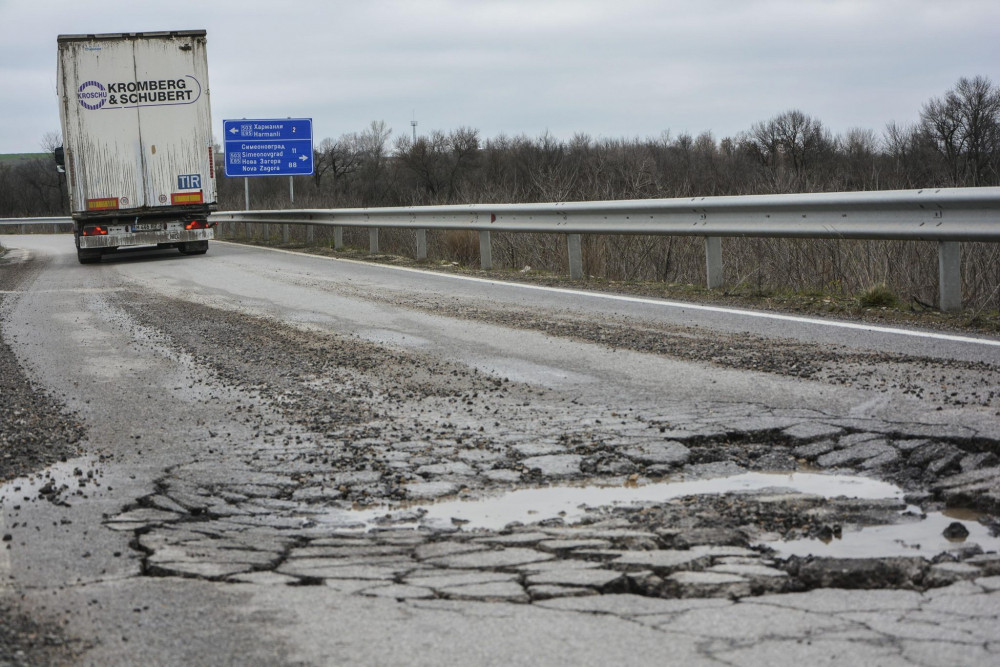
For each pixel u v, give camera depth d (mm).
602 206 12078
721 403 5441
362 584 3082
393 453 4734
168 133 19812
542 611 2832
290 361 7312
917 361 6246
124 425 5449
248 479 4375
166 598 2975
